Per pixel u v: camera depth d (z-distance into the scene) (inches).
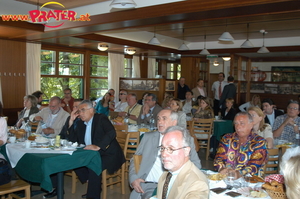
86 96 395.9
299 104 157.6
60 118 180.7
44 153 120.3
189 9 178.2
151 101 216.1
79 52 384.8
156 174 108.4
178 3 182.2
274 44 375.9
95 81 411.8
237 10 173.2
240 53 405.4
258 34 350.6
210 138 244.1
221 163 104.7
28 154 118.6
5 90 302.8
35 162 114.7
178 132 65.6
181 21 206.4
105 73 423.5
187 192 59.9
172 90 387.5
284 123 158.2
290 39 366.0
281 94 480.1
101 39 319.3
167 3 186.5
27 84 322.0
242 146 102.7
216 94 377.7
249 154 101.0
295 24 291.0
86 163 125.7
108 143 134.8
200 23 291.6
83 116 140.0
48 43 337.7
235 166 101.7
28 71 322.0
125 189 165.0
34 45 326.0
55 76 359.9
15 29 249.3
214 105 378.9
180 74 491.8
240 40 392.5
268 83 487.8
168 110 109.5
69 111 288.8
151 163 108.9
